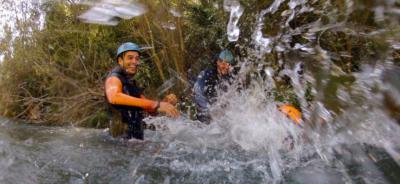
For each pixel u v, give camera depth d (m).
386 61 1.85
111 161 2.43
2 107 6.43
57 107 6.08
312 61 2.35
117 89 3.03
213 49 4.84
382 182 1.84
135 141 3.01
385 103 1.87
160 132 3.32
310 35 2.49
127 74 3.26
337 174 1.99
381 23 1.82
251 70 3.42
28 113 6.32
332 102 2.08
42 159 2.48
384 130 1.93
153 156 2.52
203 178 2.09
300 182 1.96
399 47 1.82
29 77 6.47
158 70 5.34
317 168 2.10
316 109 2.20
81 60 5.82
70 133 3.67
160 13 4.89
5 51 6.49
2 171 2.22
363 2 1.88
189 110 3.75
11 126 4.96
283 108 2.77
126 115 3.10
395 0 1.73
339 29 2.21
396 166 1.96
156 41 5.21
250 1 3.20
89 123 5.51
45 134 3.63
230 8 3.04
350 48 2.31
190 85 4.90
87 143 2.97
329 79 2.13
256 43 3.27
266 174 2.11
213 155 2.48
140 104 2.97
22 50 6.35
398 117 1.86
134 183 2.04
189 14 4.83
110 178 2.12
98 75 5.80
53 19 6.15
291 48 2.65
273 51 3.06
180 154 2.54
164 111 3.00
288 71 2.65
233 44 4.29
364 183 1.86
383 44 1.85
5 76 6.48
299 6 2.65
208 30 4.68
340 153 2.15
